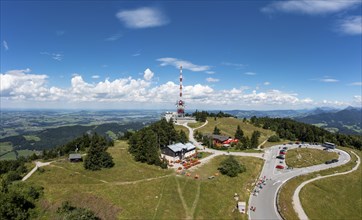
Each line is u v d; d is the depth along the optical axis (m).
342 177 134.12
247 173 124.38
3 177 107.94
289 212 91.12
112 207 85.38
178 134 172.62
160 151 147.50
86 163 120.56
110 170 118.06
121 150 155.00
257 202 96.50
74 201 89.50
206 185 102.88
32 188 93.81
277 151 175.50
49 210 85.44
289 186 115.00
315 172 137.00
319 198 110.19
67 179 108.38
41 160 146.12
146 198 90.75
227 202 93.94
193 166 126.69
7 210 79.31
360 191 123.81
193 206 87.44
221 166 122.69
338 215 101.00
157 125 173.25
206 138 182.38
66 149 164.12
